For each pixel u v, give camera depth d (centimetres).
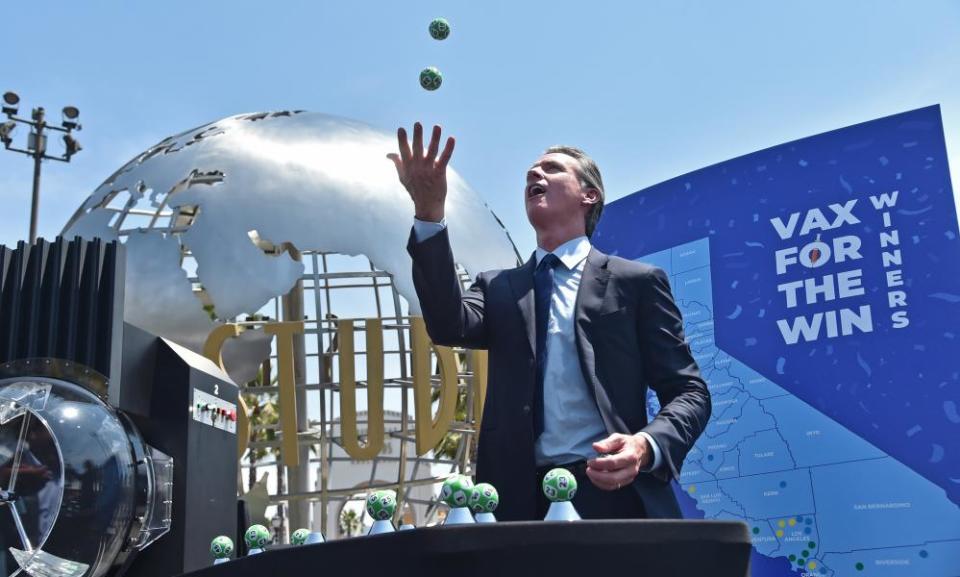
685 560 153
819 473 592
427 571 143
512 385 233
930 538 554
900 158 602
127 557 347
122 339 355
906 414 572
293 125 1247
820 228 620
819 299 612
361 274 1197
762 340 628
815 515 589
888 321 587
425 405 1156
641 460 196
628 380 230
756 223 646
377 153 1232
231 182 1156
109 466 332
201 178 1205
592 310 233
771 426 614
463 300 245
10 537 316
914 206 591
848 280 604
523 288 244
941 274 577
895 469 570
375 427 1137
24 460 322
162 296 1120
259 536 283
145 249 1147
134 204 1202
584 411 228
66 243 354
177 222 1266
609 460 188
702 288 659
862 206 608
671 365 231
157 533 354
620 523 150
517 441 227
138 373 368
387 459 1177
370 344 1159
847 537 577
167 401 376
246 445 1110
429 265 224
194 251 1120
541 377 232
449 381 1175
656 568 151
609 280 238
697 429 217
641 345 236
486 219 1316
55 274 349
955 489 551
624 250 708
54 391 334
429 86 273
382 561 147
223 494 402
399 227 1155
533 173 254
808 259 620
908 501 563
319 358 1168
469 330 239
